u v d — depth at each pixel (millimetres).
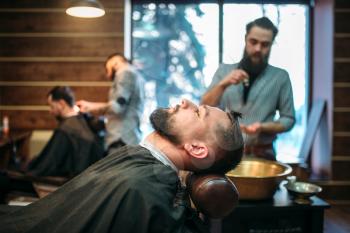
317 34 3434
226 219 1353
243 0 2115
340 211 3033
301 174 2898
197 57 3525
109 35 3244
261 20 1631
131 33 3523
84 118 2668
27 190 2283
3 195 2098
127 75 2688
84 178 1006
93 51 3260
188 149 1013
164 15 3539
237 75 1625
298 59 2961
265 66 1688
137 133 2764
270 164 1530
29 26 3256
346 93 3197
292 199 1413
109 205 880
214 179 996
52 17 3244
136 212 865
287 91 1721
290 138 3430
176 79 3572
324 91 3318
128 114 2715
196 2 3322
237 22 1897
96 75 3275
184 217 958
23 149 3168
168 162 1022
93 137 2566
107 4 3221
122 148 1088
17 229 949
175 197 977
